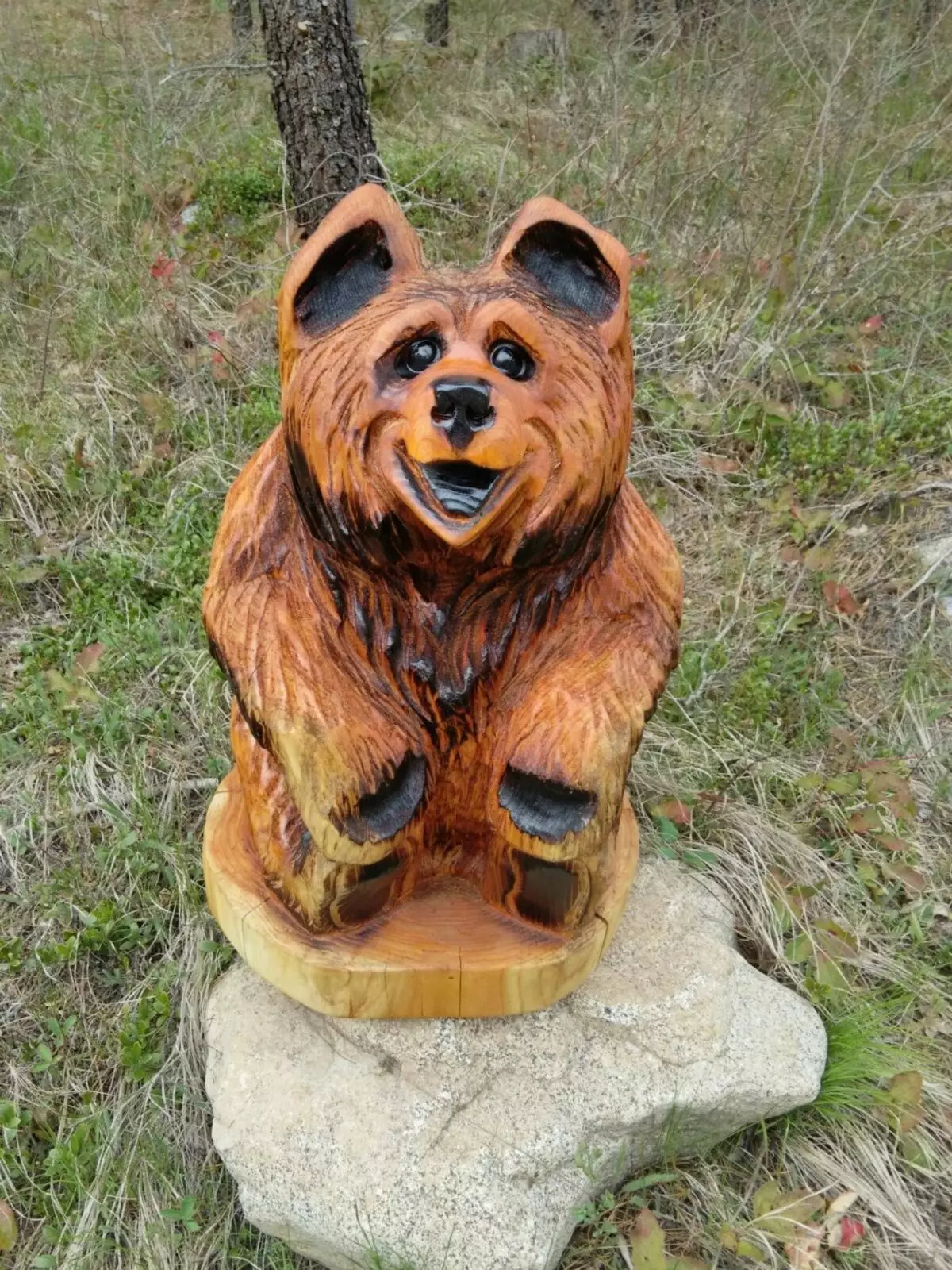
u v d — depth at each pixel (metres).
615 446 1.29
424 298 1.23
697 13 4.57
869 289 3.69
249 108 4.82
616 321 1.30
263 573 1.41
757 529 3.11
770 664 2.61
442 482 1.20
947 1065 2.00
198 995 1.96
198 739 2.45
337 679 1.41
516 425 1.14
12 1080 1.91
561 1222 1.62
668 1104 1.70
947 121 3.99
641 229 3.81
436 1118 1.64
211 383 3.36
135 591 2.79
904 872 2.24
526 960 1.59
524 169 4.21
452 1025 1.72
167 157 4.25
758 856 2.24
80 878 2.16
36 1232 1.75
